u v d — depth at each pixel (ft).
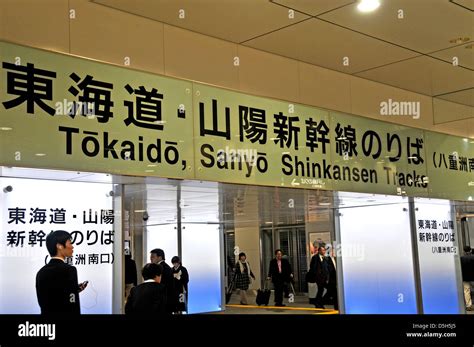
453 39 17.95
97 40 14.40
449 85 23.03
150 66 15.40
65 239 13.28
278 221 39.52
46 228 14.48
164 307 15.67
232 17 15.65
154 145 15.06
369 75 21.44
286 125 18.53
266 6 15.06
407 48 18.65
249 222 40.60
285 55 18.89
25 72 12.98
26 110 12.88
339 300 24.58
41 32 13.42
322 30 16.85
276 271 40.37
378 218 25.26
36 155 12.89
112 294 15.35
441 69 20.93
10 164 12.50
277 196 21.04
